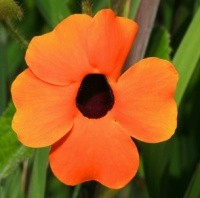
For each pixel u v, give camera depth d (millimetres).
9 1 204
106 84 185
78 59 177
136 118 180
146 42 222
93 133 183
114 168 183
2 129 209
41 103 178
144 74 178
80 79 179
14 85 176
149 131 180
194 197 227
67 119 180
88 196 245
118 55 179
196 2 243
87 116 184
